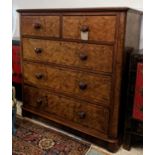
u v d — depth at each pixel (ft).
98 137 5.41
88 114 5.49
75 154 5.19
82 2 6.75
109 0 6.27
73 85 5.54
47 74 6.00
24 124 6.52
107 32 4.65
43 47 5.84
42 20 5.62
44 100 6.32
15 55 7.48
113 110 5.07
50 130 6.22
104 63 4.88
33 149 5.33
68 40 5.27
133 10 4.85
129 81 4.98
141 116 4.97
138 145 5.66
